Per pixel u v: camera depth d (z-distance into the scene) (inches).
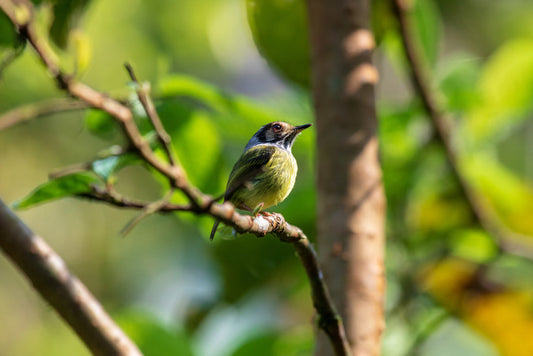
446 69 423.2
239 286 408.8
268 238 399.2
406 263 406.0
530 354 389.7
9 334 660.7
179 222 652.1
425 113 374.0
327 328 225.5
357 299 253.3
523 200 430.9
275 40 361.7
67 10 278.5
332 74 277.7
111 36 589.9
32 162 630.5
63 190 201.2
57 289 215.0
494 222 402.6
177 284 644.1
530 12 721.0
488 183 432.5
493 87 435.2
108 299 674.2
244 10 390.0
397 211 408.5
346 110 272.5
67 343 666.8
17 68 532.4
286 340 368.8
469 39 724.7
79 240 683.4
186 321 409.1
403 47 349.7
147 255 672.4
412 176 402.9
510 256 413.7
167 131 321.4
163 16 626.5
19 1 205.6
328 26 283.3
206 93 325.7
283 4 351.3
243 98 328.5
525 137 633.0
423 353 466.0
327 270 258.8
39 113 203.9
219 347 410.3
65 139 636.1
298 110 416.8
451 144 373.4
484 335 397.1
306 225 395.5
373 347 250.1
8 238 212.8
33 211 672.4
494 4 725.9
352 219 261.6
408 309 406.3
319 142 275.0
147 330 340.2
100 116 295.9
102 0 589.9
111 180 184.4
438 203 415.5
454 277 397.4
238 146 485.7
